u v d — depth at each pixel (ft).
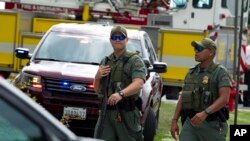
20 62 113.09
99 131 47.65
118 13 129.18
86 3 128.16
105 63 48.08
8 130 23.58
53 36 70.95
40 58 68.44
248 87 115.24
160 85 76.69
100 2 128.98
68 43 69.97
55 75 63.41
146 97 62.95
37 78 63.57
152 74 70.08
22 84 63.72
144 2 130.41
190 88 48.65
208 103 48.16
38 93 63.16
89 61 67.92
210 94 48.14
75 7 128.36
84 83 62.90
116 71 47.44
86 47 69.46
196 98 48.37
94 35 70.95
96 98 62.75
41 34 113.50
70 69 64.85
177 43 113.70
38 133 23.54
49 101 63.16
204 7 128.88
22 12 114.93
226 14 128.98
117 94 46.50
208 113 47.80
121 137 47.80
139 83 46.93
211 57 48.32
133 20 129.39
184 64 113.39
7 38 114.01
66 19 124.88
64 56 68.49
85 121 63.00
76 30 71.67
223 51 125.70
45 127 23.63
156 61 79.25
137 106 47.98
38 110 23.76
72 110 62.90
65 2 128.67
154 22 128.47
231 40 126.11
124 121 47.52
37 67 64.95
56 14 120.37
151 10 130.52
